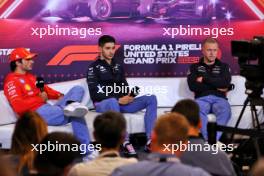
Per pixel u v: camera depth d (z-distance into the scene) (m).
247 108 7.41
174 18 7.81
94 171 3.48
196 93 7.36
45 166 2.99
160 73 7.88
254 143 5.30
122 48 7.78
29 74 6.88
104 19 7.70
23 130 3.85
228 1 7.86
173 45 7.85
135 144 7.47
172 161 3.15
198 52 7.90
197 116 3.86
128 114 7.07
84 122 6.46
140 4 7.73
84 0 7.64
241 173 5.27
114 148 3.59
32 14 7.59
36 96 6.77
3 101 6.67
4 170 2.32
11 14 7.54
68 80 7.73
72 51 7.70
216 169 3.80
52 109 6.58
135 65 7.84
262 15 7.93
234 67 7.95
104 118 3.60
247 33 7.94
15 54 6.71
